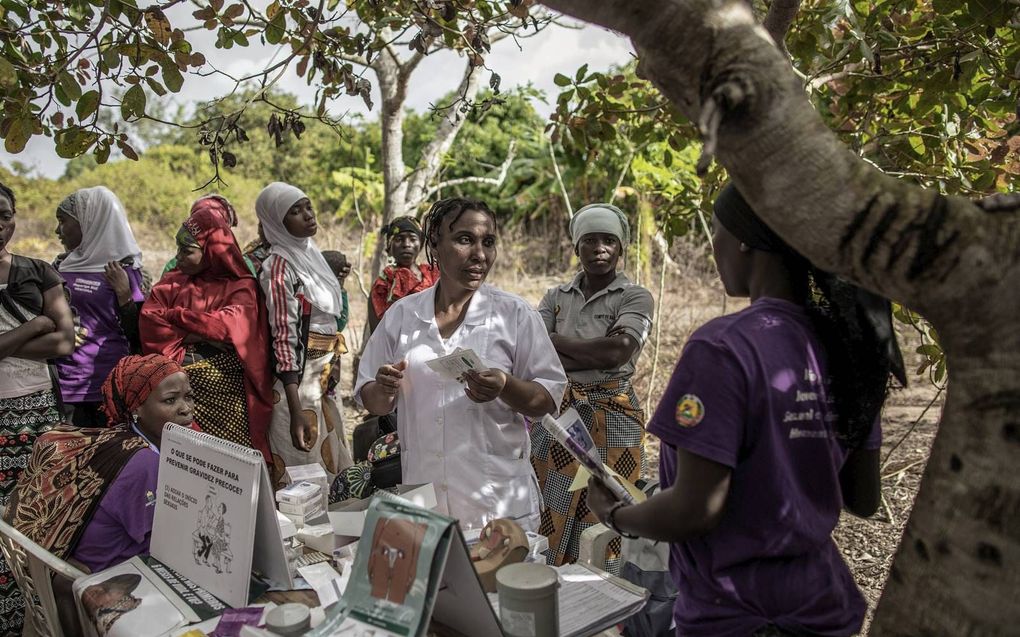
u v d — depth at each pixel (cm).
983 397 120
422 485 242
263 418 379
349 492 299
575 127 391
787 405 150
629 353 329
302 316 392
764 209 127
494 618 169
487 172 1423
